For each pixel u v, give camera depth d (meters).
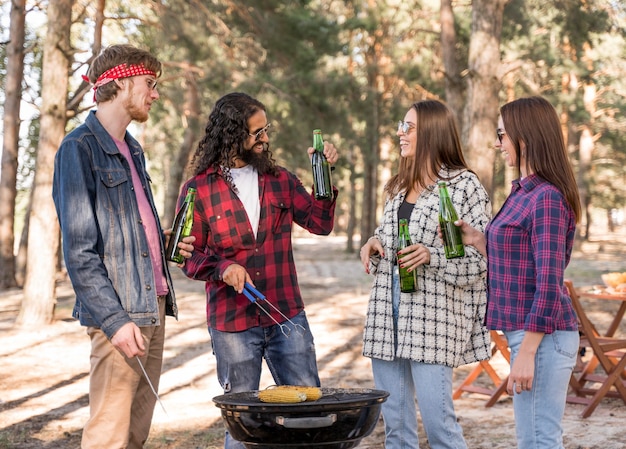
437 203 3.80
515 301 3.20
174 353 9.99
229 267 3.77
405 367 3.93
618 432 5.68
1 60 19.00
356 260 32.00
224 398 3.23
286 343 3.96
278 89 20.14
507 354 6.73
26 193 24.81
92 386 3.49
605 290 6.79
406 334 3.77
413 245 3.67
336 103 22.56
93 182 3.45
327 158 4.03
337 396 3.25
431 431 3.79
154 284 3.52
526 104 3.26
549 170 3.19
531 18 20.56
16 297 17.12
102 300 3.28
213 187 3.98
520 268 3.20
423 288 3.77
